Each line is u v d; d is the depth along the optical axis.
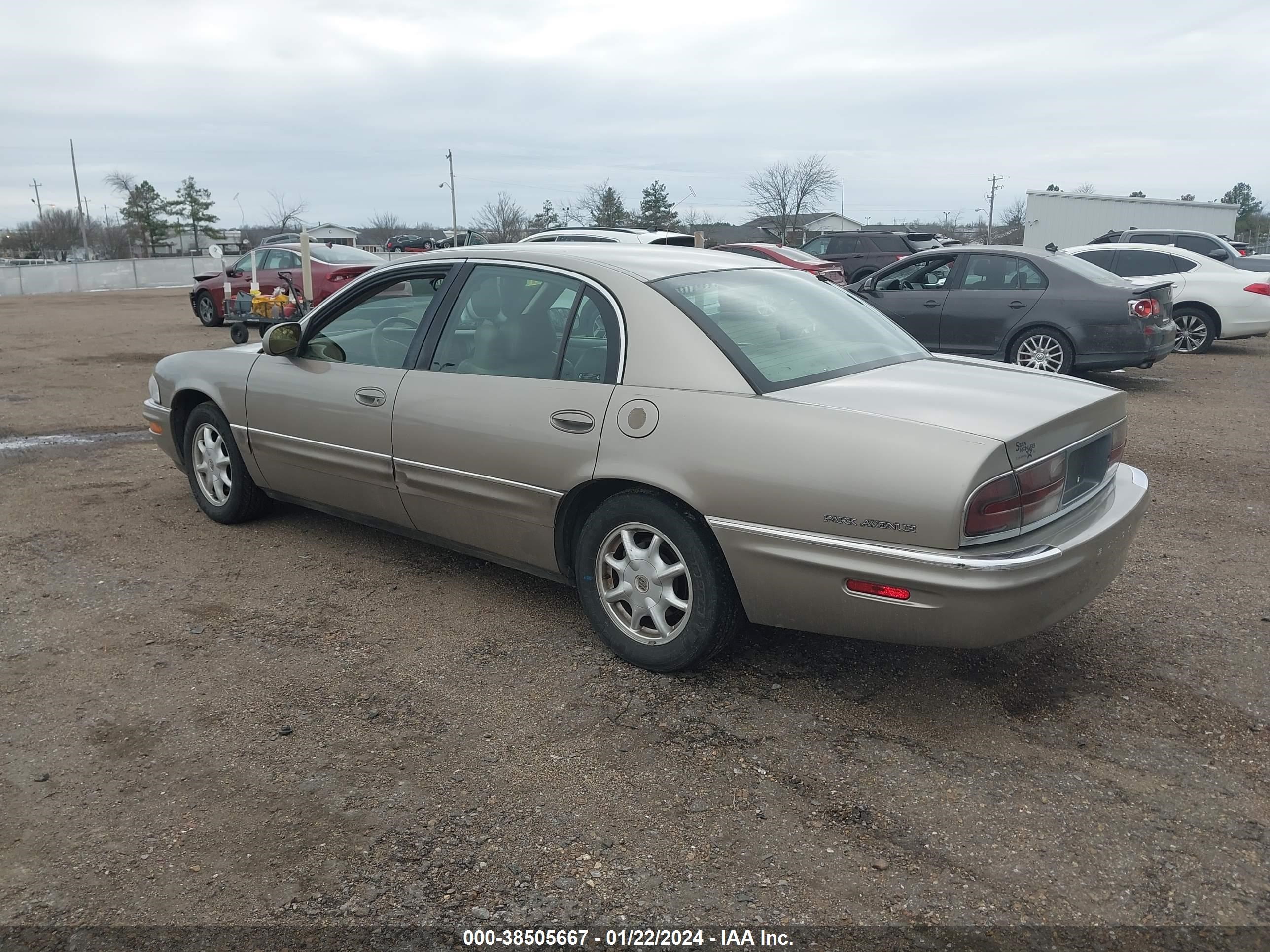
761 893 2.50
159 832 2.75
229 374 5.16
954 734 3.27
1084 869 2.59
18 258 80.31
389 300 4.52
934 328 10.63
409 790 2.95
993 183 74.94
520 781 3.00
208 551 5.07
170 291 38.81
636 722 3.34
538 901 2.47
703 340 3.49
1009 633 2.99
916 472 2.95
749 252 18.55
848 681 3.63
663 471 3.38
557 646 3.94
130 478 6.59
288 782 2.99
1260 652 3.87
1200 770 3.06
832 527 3.08
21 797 2.92
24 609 4.32
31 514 5.75
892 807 2.86
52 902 2.47
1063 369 9.95
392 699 3.51
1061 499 3.22
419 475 4.21
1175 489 6.37
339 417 4.52
